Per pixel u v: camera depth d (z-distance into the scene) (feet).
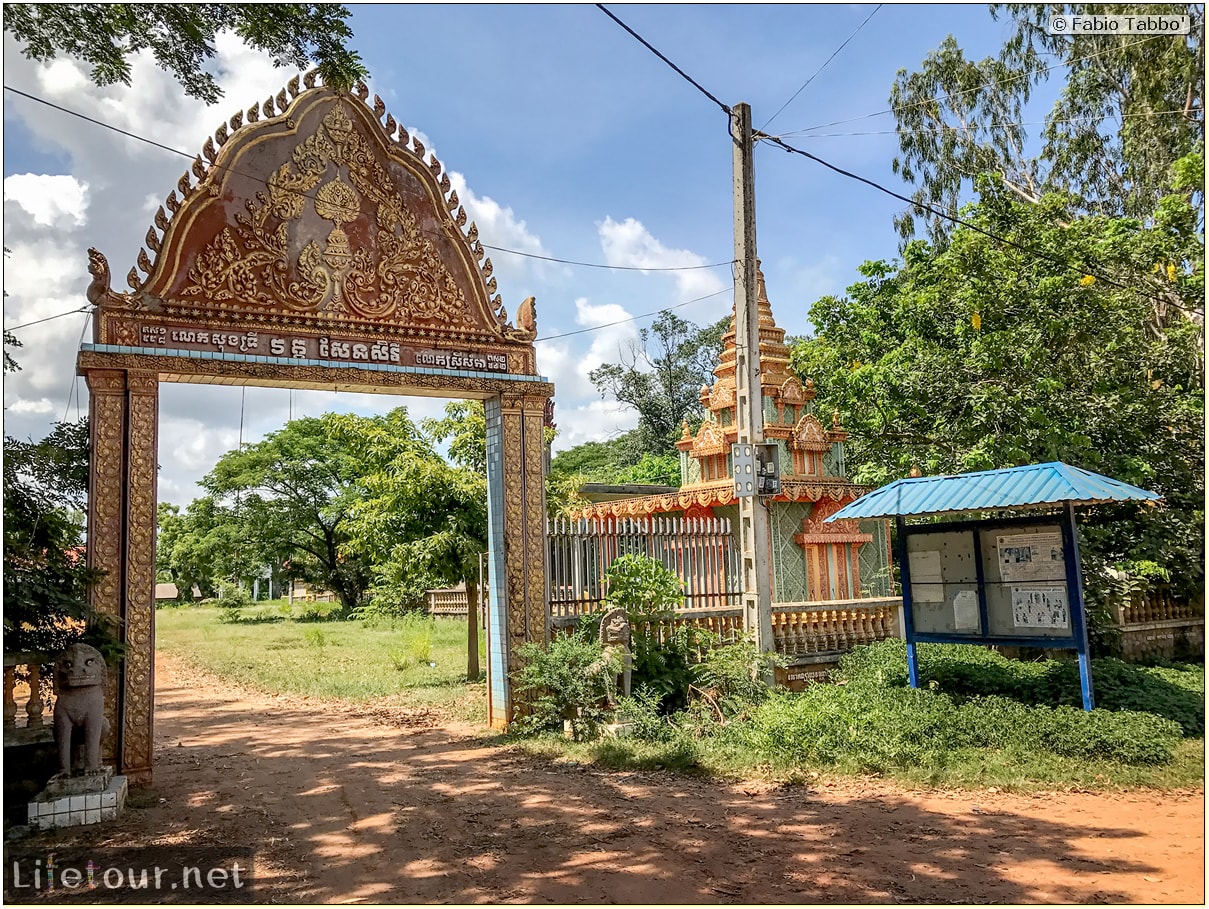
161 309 28.89
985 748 27.73
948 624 34.27
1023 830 20.48
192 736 36.14
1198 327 50.55
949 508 32.58
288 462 131.85
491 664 35.76
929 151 82.48
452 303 34.91
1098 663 34.14
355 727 37.11
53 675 24.79
